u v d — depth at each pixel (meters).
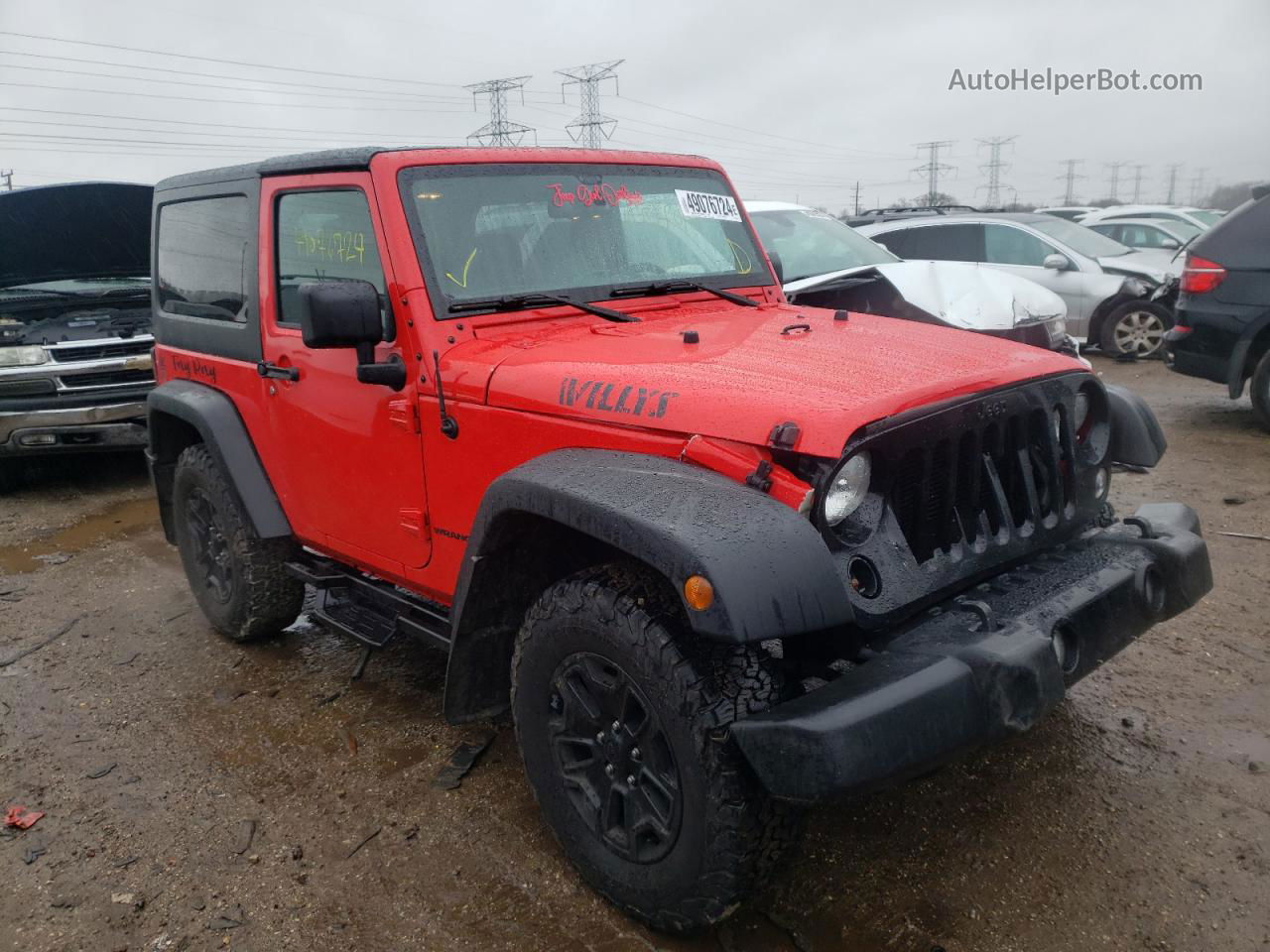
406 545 3.16
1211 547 4.76
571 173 3.36
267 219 3.53
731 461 2.18
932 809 2.86
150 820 3.04
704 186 3.78
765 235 7.86
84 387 7.00
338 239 3.20
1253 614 4.04
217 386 3.99
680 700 2.15
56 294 7.66
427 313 2.88
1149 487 5.79
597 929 2.47
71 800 3.16
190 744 3.50
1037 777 2.99
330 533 3.54
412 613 3.32
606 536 2.13
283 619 4.22
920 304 6.03
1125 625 2.46
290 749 3.44
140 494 7.25
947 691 2.01
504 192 3.17
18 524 6.55
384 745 3.43
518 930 2.49
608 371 2.53
